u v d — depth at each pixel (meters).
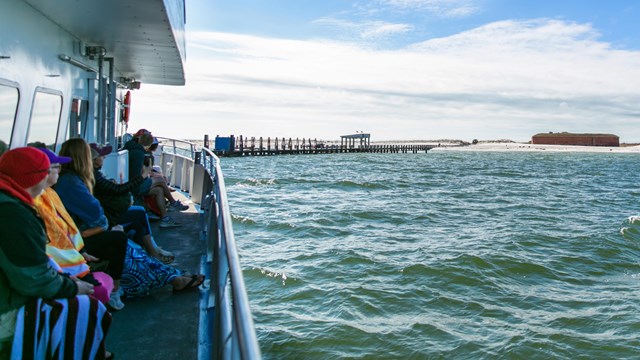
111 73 9.36
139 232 5.96
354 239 22.06
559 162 131.38
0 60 4.45
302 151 118.12
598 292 16.08
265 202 33.75
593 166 110.38
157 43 7.66
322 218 26.70
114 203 5.61
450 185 52.03
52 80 6.16
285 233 22.91
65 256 3.59
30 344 2.88
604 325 13.19
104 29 6.68
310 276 16.03
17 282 2.76
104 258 4.54
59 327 3.00
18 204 2.77
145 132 8.61
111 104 9.59
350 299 14.02
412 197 39.84
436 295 14.88
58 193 4.36
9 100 4.73
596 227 27.14
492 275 17.11
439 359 11.10
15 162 2.78
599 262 19.77
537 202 38.72
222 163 79.69
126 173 9.99
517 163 118.06
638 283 17.23
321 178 53.75
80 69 7.61
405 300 14.34
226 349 2.43
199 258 6.49
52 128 6.26
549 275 17.70
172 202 9.14
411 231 24.66
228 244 2.70
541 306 14.55
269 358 10.68
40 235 2.84
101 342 3.26
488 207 34.69
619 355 11.60
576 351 11.77
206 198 7.89
